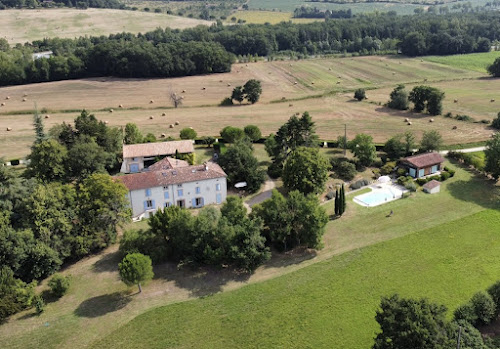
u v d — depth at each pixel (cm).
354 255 6919
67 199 7431
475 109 14388
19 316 5966
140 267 6062
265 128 13275
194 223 6912
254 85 15750
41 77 19775
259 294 6150
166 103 16212
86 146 9400
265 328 5541
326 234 7575
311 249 7194
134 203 8394
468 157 10181
